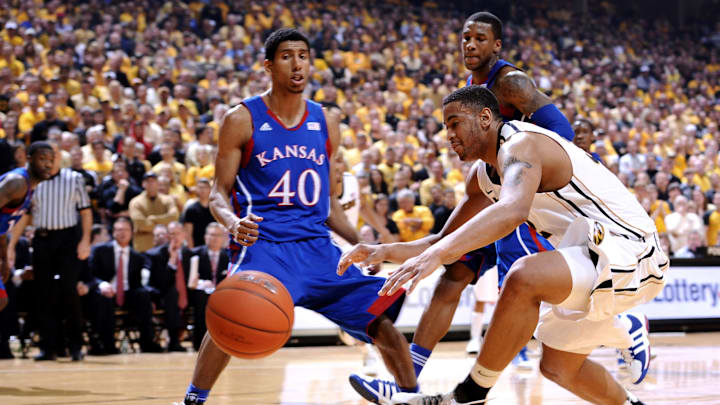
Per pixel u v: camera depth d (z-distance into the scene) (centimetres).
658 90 2005
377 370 640
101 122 1125
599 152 1298
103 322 794
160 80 1326
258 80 1404
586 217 293
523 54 2023
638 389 489
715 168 1519
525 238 388
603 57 2170
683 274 1005
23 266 826
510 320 281
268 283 312
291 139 360
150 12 1605
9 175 561
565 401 436
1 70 1189
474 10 2272
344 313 345
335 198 384
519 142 283
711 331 1012
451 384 536
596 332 308
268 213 354
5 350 775
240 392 490
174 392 485
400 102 1489
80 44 1453
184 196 1014
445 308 394
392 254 308
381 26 1919
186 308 871
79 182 756
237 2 1770
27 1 1490
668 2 2652
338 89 1509
